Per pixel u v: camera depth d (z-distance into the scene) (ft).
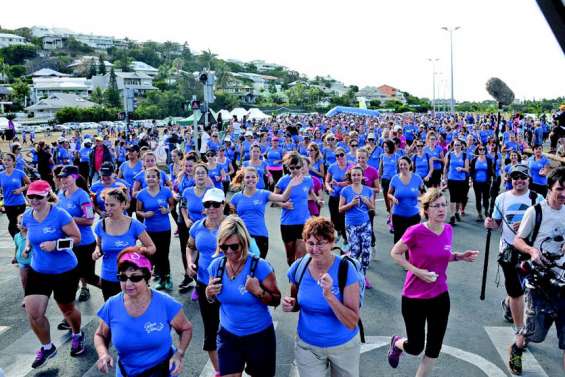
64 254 16.85
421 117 199.62
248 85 493.77
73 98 342.64
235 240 11.60
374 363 16.24
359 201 22.56
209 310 15.14
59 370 16.53
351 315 10.87
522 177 16.53
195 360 16.88
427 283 13.52
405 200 24.50
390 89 594.24
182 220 23.41
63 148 69.26
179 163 38.63
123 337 10.75
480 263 27.12
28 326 20.67
